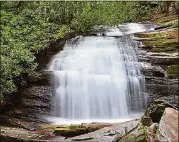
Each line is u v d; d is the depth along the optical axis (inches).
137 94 428.1
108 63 448.5
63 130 311.7
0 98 381.4
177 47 462.3
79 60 448.8
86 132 312.2
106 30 585.3
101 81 418.0
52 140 286.7
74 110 404.2
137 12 700.0
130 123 287.1
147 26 609.6
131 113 418.9
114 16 660.1
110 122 367.9
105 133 273.9
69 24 567.5
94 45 485.4
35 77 409.1
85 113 404.2
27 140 289.4
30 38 479.2
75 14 589.3
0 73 391.2
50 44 463.2
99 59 454.6
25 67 413.1
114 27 606.9
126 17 684.7
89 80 416.5
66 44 487.8
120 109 414.3
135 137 252.2
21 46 449.4
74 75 417.1
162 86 438.0
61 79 412.8
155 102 316.5
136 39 487.5
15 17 546.3
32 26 523.8
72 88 410.6
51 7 587.5
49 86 409.7
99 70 441.4
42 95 405.7
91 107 407.2
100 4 679.7
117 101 415.8
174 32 491.5
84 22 575.5
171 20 618.5
